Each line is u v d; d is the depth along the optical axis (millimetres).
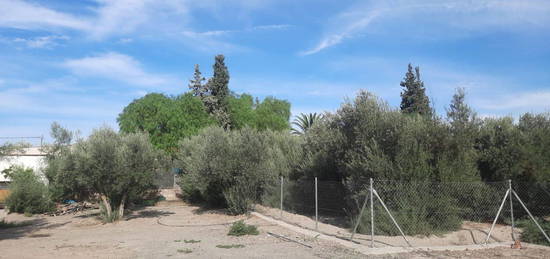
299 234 12625
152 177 18594
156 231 14758
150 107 36031
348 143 14320
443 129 13000
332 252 9969
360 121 13938
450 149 13070
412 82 36688
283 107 57031
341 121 14844
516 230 12438
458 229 12609
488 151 14453
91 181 17203
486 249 10445
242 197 18188
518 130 14562
